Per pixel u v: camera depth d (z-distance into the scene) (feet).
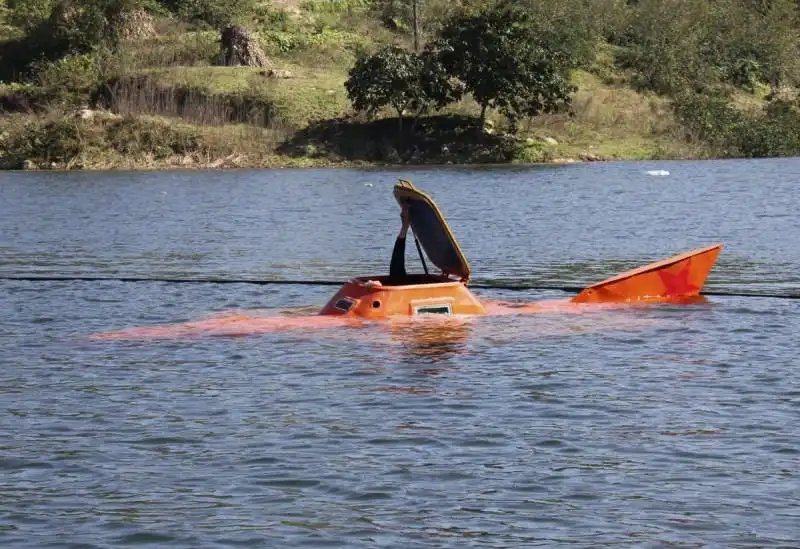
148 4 391.86
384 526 45.42
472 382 67.72
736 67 393.70
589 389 65.92
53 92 341.21
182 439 56.75
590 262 123.65
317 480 50.67
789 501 47.70
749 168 272.31
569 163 304.09
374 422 59.47
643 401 63.21
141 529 45.24
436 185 235.61
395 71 311.68
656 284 94.68
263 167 305.12
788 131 337.31
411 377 69.00
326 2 412.16
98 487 50.03
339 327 83.35
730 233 149.69
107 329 85.56
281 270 120.06
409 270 122.01
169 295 101.91
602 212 179.42
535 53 313.53
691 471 51.47
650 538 44.11
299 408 62.34
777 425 58.34
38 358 75.46
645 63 378.12
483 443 55.72
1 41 387.96
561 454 53.98
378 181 248.32
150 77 338.13
